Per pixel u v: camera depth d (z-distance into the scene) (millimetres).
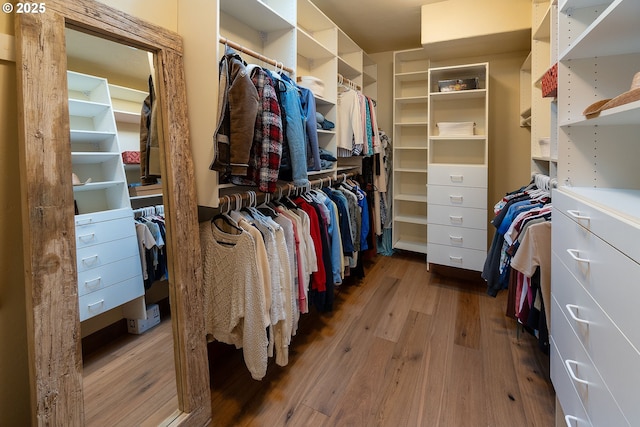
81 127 1176
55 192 966
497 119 3389
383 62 3953
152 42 1286
